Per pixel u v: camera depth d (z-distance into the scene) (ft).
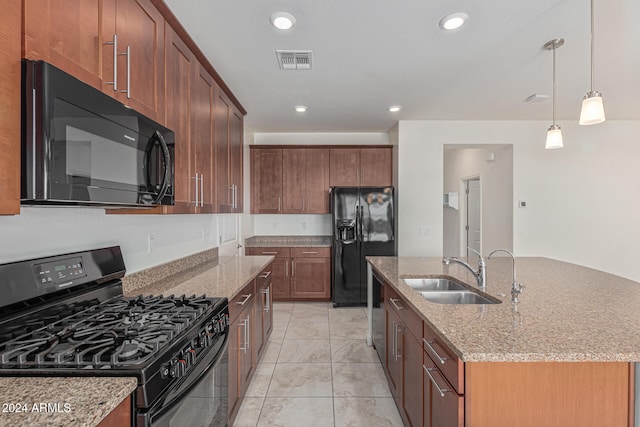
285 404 7.32
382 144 15.79
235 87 10.20
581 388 3.81
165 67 5.71
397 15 6.47
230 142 9.90
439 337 4.25
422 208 14.47
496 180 16.01
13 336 3.82
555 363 3.80
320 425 6.63
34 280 4.15
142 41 4.99
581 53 8.16
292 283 15.17
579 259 14.49
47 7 3.20
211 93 8.09
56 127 3.03
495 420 3.79
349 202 14.43
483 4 6.15
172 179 5.23
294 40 7.43
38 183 2.88
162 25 5.61
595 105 6.37
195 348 4.17
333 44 7.61
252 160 15.65
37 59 3.06
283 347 10.28
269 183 15.62
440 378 4.39
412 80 9.79
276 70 9.02
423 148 14.42
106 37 4.13
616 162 14.46
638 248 14.49
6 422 2.33
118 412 2.93
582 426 3.81
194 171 7.00
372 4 6.12
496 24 6.82
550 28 6.98
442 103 11.98
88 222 5.36
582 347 3.67
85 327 4.07
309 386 8.04
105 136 3.75
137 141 4.37
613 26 6.89
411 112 13.07
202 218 10.23
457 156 21.12
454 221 21.65
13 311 3.88
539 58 8.40
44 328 4.05
